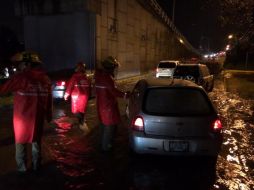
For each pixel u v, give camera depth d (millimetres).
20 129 3457
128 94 4230
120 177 3492
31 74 3455
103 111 4223
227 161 4082
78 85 5523
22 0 14875
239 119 6715
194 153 3688
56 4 14117
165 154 3703
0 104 7754
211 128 3713
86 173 3590
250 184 3379
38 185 3250
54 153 4273
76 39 14398
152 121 3736
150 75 21953
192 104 3832
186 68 10242
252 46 10523
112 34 16156
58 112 7215
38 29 15016
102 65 4250
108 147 4340
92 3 13648
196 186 3301
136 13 20594
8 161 3928
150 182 3377
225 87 13445
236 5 8664
